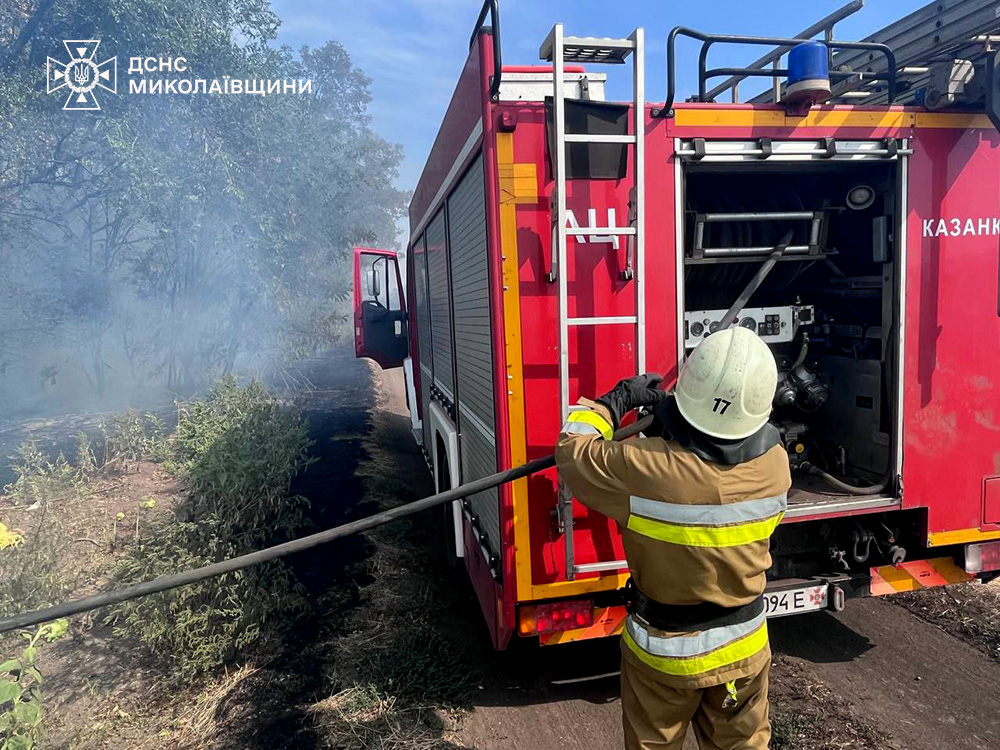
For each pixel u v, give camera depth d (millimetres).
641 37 2490
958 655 3432
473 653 3627
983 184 3043
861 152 2885
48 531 4258
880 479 3375
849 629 3766
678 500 1850
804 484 3447
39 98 8062
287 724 3020
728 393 1819
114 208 9484
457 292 3744
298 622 3951
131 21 8125
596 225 2654
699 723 2109
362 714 3080
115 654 3574
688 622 1933
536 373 2680
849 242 3611
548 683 3357
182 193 8711
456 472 4043
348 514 5848
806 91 2688
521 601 2744
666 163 2715
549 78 2598
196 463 4723
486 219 2699
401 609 4102
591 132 2590
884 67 3559
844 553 3320
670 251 2748
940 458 3129
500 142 2594
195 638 3338
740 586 1905
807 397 3561
